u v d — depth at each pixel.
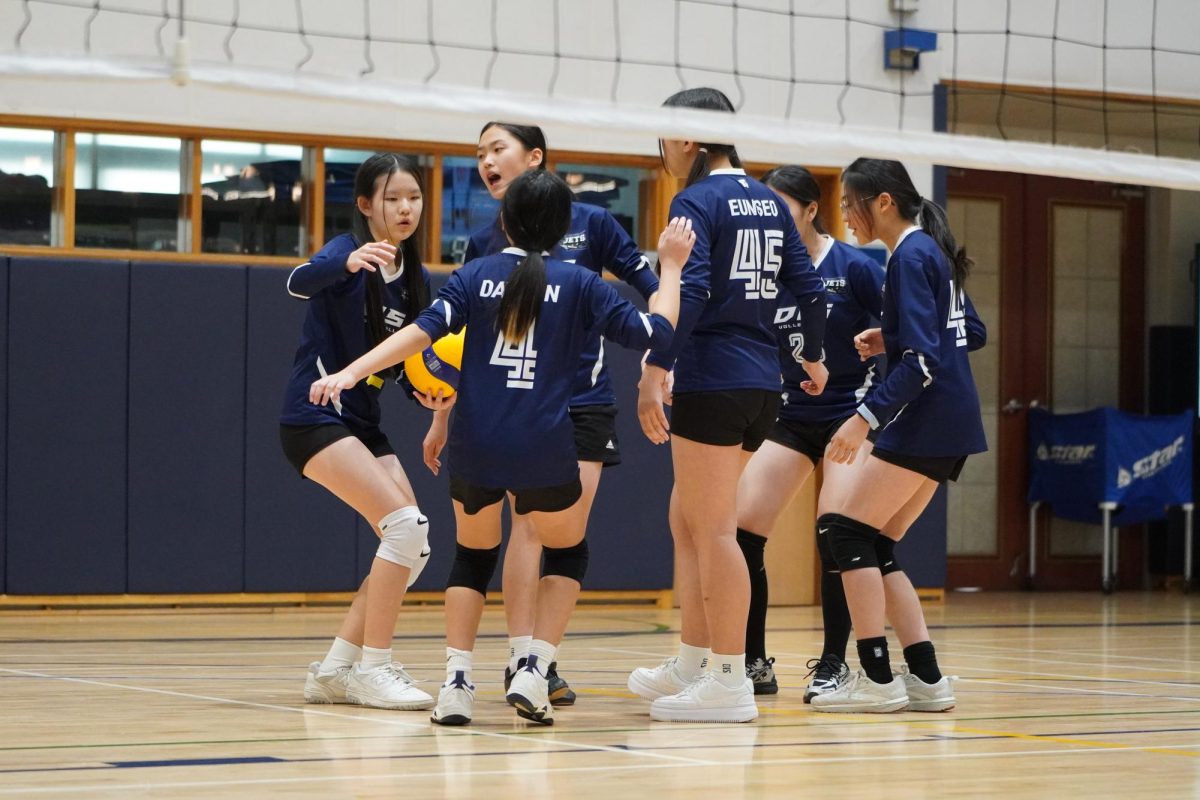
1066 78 11.25
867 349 5.16
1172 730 4.33
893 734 4.20
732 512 4.43
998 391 13.21
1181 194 13.68
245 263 9.48
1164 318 13.66
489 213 10.20
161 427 9.21
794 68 10.51
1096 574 13.44
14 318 8.97
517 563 4.88
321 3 9.54
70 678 5.66
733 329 4.44
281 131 9.65
